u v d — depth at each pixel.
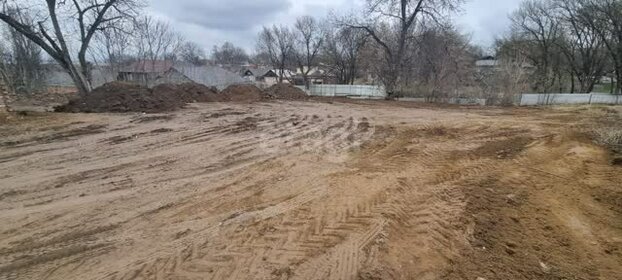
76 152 9.12
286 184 6.97
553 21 40.66
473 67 36.97
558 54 41.72
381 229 5.07
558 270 4.38
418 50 31.52
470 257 4.49
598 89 49.66
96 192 6.38
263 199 6.18
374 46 36.31
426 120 16.53
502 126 14.80
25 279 3.84
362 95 36.84
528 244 4.95
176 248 4.49
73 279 3.85
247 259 4.26
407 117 17.66
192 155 9.03
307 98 28.72
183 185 6.83
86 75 23.55
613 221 5.89
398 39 32.16
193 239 4.72
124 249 4.46
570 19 38.62
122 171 7.61
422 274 4.08
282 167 8.12
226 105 21.14
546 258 4.64
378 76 35.47
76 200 6.00
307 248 4.54
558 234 5.33
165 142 10.46
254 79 76.06
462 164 8.61
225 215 5.49
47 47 20.56
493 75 29.50
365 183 7.06
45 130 11.80
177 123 13.84
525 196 6.66
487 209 5.96
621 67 36.31
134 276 3.91
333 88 38.25
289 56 59.03
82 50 22.97
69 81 45.38
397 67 31.06
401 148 10.27
